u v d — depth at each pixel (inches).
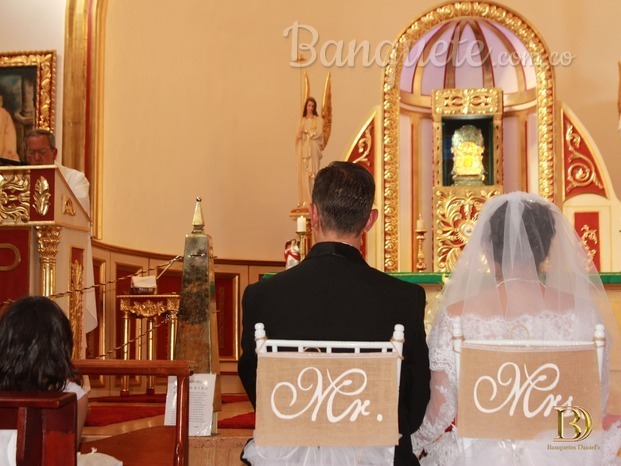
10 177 210.4
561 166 328.5
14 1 311.7
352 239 97.2
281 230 380.2
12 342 108.9
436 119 344.8
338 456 92.4
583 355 91.2
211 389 180.7
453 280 97.3
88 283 233.9
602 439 97.0
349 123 375.2
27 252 209.3
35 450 77.7
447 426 96.7
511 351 90.7
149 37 339.6
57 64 306.8
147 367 132.4
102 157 307.0
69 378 113.8
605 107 370.0
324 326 92.0
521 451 91.3
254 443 99.4
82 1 306.7
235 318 366.6
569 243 96.5
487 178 346.9
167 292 348.2
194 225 190.4
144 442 174.1
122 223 320.2
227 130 369.1
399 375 91.0
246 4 373.7
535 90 344.8
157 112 342.3
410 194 352.2
